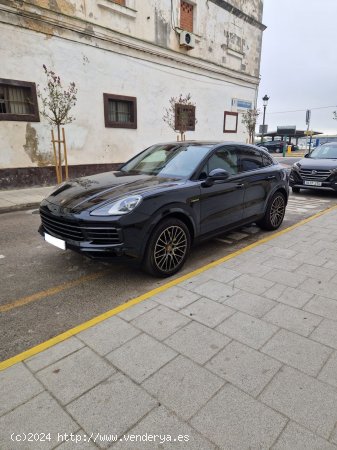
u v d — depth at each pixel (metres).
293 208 7.81
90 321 2.87
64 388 2.09
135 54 12.25
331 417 1.86
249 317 2.90
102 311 3.07
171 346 2.50
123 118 12.59
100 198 3.52
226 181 4.48
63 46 10.06
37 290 3.52
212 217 4.32
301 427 1.80
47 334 2.71
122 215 3.26
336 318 2.88
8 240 5.29
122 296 3.37
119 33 11.43
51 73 9.50
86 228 3.30
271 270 3.96
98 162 11.81
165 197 3.61
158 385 2.11
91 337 2.63
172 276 3.83
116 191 3.64
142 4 12.08
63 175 10.88
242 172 4.89
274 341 2.55
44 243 5.10
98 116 11.48
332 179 9.02
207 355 2.39
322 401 1.97
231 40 16.88
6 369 2.28
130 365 2.29
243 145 5.12
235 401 1.97
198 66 15.16
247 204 4.97
